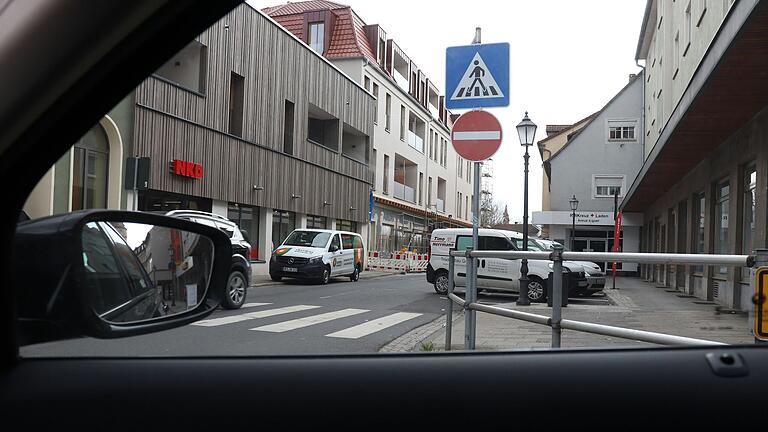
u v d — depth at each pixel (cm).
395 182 4175
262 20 2236
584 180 3969
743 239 1400
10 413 155
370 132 3400
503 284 671
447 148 5553
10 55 132
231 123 2136
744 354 184
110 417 163
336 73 2916
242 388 174
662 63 2389
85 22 129
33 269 160
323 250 2109
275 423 169
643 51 3259
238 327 927
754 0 742
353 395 174
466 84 680
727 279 273
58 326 168
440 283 1744
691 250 1984
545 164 4281
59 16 129
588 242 3878
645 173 2095
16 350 161
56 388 162
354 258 2338
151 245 207
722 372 178
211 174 1975
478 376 179
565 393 176
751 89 1088
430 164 5003
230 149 2077
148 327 199
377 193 3834
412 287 2041
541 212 3869
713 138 1506
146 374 173
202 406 170
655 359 183
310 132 2998
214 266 234
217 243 234
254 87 2212
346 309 1266
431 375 179
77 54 132
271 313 1152
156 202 1767
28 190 151
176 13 131
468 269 576
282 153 2438
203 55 1889
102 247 184
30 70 133
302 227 2655
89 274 175
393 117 4097
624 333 319
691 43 1634
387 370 180
